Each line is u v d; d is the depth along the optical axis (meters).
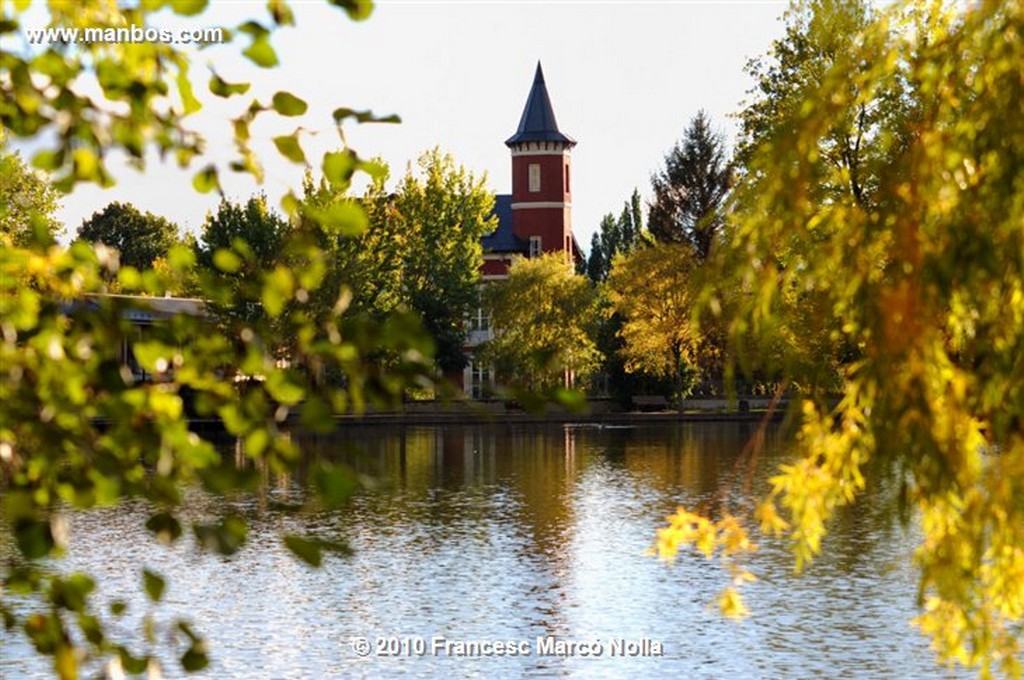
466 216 107.38
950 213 6.67
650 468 53.75
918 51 7.20
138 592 26.27
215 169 4.07
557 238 145.88
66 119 4.05
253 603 25.38
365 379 3.92
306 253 4.06
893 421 6.61
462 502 42.47
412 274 104.69
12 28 4.04
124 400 3.88
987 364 6.67
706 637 22.22
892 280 6.66
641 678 19.62
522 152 146.12
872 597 25.11
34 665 19.30
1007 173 6.56
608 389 109.56
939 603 7.72
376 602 25.58
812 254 7.09
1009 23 6.73
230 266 4.08
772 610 24.09
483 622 23.73
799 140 7.04
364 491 46.09
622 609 24.64
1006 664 7.67
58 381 3.91
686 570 28.61
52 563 29.33
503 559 30.73
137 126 4.05
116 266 4.17
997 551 7.10
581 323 98.62
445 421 88.19
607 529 35.78
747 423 88.69
